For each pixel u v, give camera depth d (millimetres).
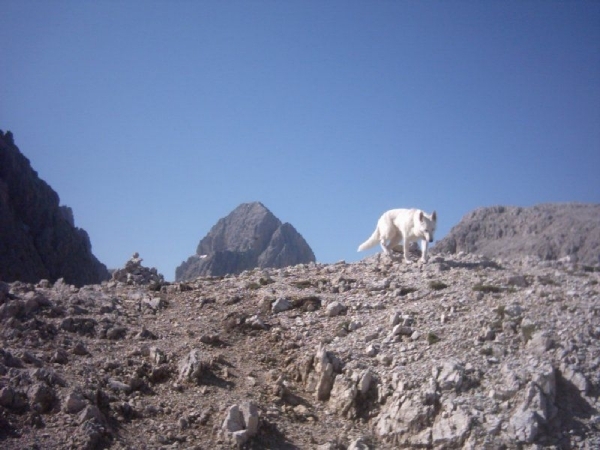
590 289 14695
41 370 11492
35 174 45938
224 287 17250
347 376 12172
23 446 9953
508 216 48156
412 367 12125
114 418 10984
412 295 15250
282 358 13336
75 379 11758
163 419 11156
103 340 13594
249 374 12695
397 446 10984
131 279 18016
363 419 11648
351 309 14969
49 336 13430
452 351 12477
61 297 15570
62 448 10023
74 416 10711
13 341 13008
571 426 10789
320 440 11008
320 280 17141
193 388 12031
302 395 12289
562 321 12867
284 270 19219
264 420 11109
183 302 16188
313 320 14602
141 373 12336
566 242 41500
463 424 10742
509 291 14969
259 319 14586
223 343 13859
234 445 10562
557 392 11344
